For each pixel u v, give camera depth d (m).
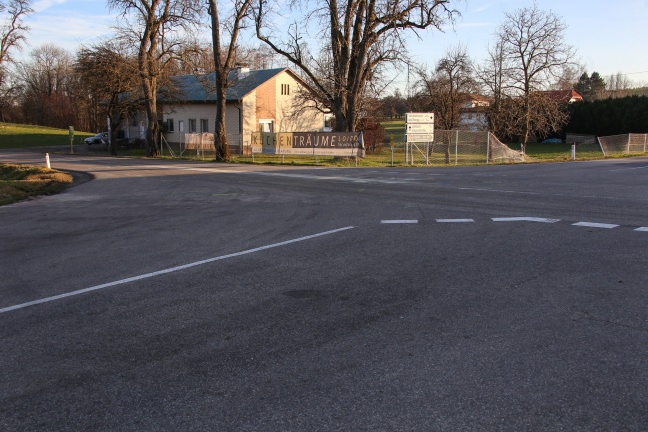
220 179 20.11
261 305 5.66
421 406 3.52
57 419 3.46
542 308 5.37
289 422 3.37
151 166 28.31
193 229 10.25
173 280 6.70
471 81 37.25
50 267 7.54
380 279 6.50
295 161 31.89
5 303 5.92
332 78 31.62
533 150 49.72
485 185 16.70
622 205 12.12
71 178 21.59
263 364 4.23
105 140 58.78
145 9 39.31
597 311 5.25
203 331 4.96
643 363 4.10
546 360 4.18
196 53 41.47
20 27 62.03
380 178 19.52
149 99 40.75
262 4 31.41
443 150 41.16
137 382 3.97
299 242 8.75
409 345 4.53
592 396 3.62
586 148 52.12
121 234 9.97
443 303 5.58
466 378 3.90
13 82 89.94
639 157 37.06
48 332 5.01
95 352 4.53
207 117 46.50
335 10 30.45
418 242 8.52
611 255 7.43
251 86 43.94
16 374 4.13
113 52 40.06
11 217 12.46
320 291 6.09
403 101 51.88
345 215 11.30
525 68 34.97
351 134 28.72
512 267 6.91
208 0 33.25
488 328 4.87
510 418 3.36
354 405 3.56
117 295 6.12
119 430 3.32
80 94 47.25
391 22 29.28
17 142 62.34
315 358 4.31
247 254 8.02
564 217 10.56
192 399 3.69
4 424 3.41
